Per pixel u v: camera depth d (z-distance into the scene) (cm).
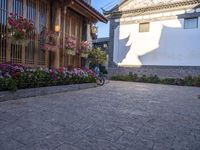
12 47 603
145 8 1655
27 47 661
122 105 511
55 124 326
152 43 1647
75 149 239
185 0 1478
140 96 699
